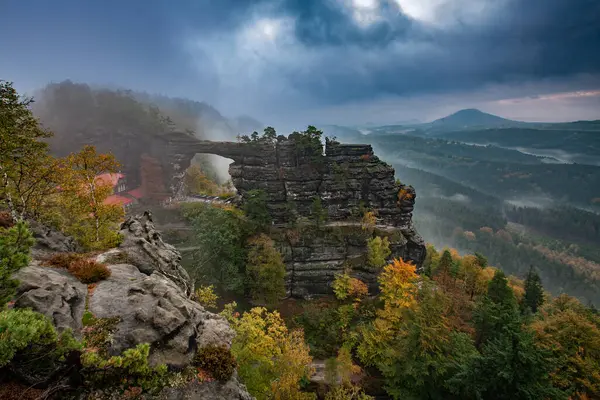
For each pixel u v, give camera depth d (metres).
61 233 29.75
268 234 72.56
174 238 75.44
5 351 8.99
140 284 18.81
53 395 11.05
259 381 30.16
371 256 69.44
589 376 34.88
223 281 62.03
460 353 40.31
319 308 63.66
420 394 40.69
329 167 84.75
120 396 12.35
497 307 45.06
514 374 29.89
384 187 81.94
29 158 25.64
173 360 14.50
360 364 51.72
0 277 10.90
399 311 50.81
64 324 13.88
